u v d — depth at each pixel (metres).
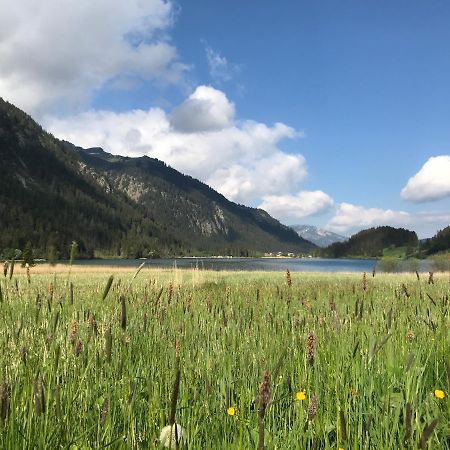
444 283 16.61
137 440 2.47
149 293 8.66
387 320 4.38
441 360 3.77
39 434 2.32
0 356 3.28
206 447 2.57
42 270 40.50
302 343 4.21
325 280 27.33
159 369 3.65
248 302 8.18
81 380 2.91
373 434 2.59
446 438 2.66
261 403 1.99
